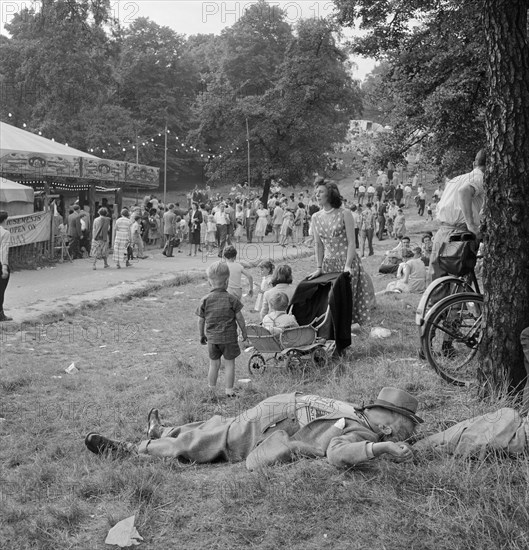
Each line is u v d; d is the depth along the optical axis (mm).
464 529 3598
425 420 5227
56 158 25172
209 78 63938
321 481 4184
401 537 3604
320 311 8070
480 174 6672
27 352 10039
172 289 17188
